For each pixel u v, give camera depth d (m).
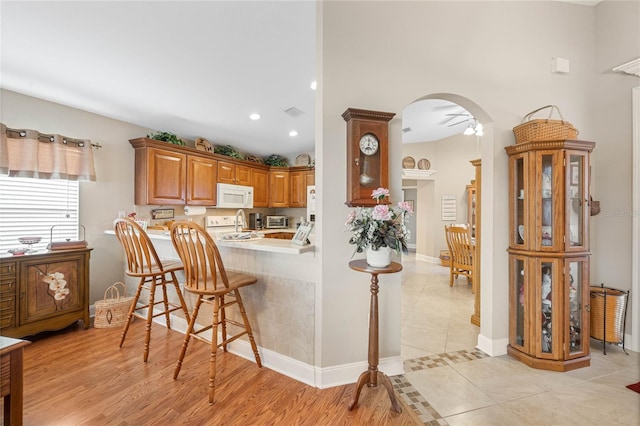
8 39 2.15
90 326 3.11
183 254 2.10
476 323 3.14
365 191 2.05
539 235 2.27
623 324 2.55
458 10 2.41
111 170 3.60
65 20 2.00
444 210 6.70
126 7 1.92
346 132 2.11
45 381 2.07
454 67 2.39
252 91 3.17
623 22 2.60
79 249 3.02
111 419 1.70
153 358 2.41
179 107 3.45
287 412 1.78
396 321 2.20
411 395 1.95
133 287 3.52
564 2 2.73
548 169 2.29
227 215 5.21
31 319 2.68
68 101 3.14
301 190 5.63
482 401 1.88
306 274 2.12
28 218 3.03
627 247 2.62
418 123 5.21
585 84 2.78
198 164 4.30
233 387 2.02
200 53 2.47
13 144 2.76
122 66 2.58
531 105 2.61
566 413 1.77
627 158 2.62
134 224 2.41
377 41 2.19
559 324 2.24
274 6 2.01
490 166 2.54
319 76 2.09
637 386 2.03
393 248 1.76
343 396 1.94
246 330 2.25
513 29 2.57
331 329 2.06
